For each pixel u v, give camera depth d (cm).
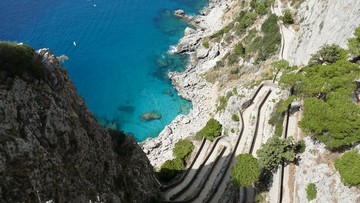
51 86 3906
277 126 6366
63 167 3634
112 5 14900
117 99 10994
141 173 5597
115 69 12000
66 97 4072
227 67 10931
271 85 8162
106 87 11400
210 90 10588
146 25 13950
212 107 9869
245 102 7819
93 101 10969
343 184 4519
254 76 9488
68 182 3612
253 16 11631
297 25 9744
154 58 12362
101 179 4269
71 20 13988
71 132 3862
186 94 10756
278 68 8250
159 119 10212
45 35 13188
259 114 7481
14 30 13225
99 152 4366
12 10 14188
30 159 3291
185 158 7744
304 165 5353
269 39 10031
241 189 5853
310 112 5191
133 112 10525
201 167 7144
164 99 10812
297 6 10212
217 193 6322
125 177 5034
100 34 13425
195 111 10031
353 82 5491
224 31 12400
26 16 13975
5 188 3047
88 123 4362
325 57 6388
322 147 5212
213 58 11769
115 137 5491
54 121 3709
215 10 14275
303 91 6228
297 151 5644
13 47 3638
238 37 11650
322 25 7675
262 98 7819
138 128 10019
